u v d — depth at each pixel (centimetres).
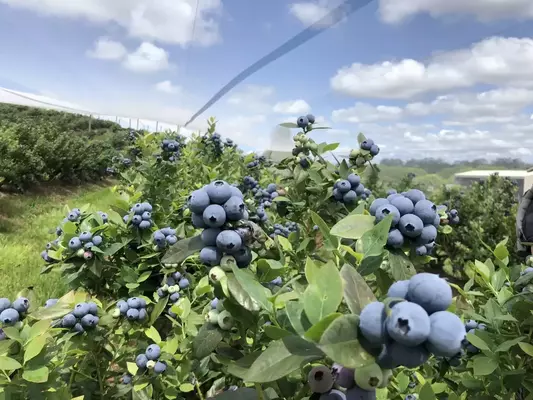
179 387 215
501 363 179
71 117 2511
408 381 189
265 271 141
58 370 222
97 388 252
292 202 295
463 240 760
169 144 489
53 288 549
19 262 657
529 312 174
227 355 141
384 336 76
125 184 605
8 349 153
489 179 743
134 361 255
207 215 125
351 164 281
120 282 326
